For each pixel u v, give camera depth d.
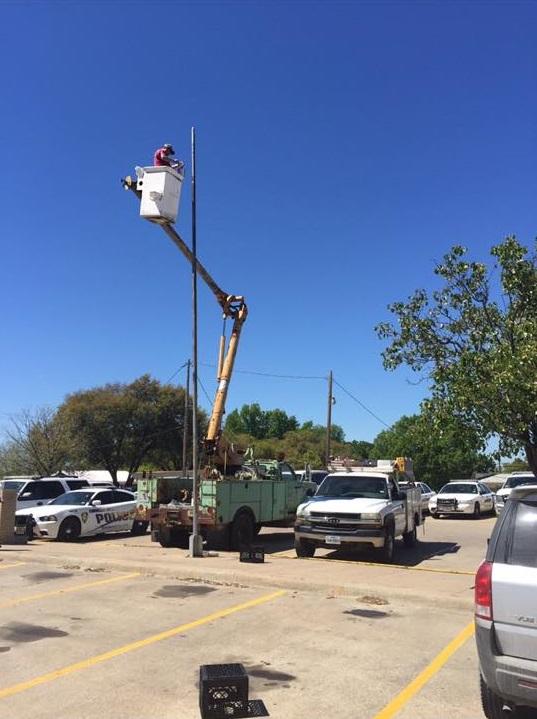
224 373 16.95
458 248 9.77
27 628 7.75
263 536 19.39
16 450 43.88
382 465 18.83
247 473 17.33
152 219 13.27
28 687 5.70
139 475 16.75
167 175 13.14
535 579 4.47
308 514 13.78
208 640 7.29
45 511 17.89
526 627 4.44
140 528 20.45
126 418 47.72
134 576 11.58
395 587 9.83
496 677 4.48
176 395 49.91
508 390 8.31
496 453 9.03
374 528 13.25
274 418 111.31
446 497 30.23
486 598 4.63
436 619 8.43
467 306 9.75
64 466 44.12
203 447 16.67
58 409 46.56
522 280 9.26
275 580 10.52
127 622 8.09
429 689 5.80
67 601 9.36
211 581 11.04
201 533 15.59
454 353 9.78
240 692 5.13
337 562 12.86
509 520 4.82
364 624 8.12
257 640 7.31
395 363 10.13
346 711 5.27
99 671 6.15
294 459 72.75
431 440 9.43
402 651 6.96
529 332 8.73
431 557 14.91
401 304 10.17
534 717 4.82
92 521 18.55
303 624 8.08
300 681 5.97
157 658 6.59
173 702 5.38
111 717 5.05
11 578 11.39
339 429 114.44
